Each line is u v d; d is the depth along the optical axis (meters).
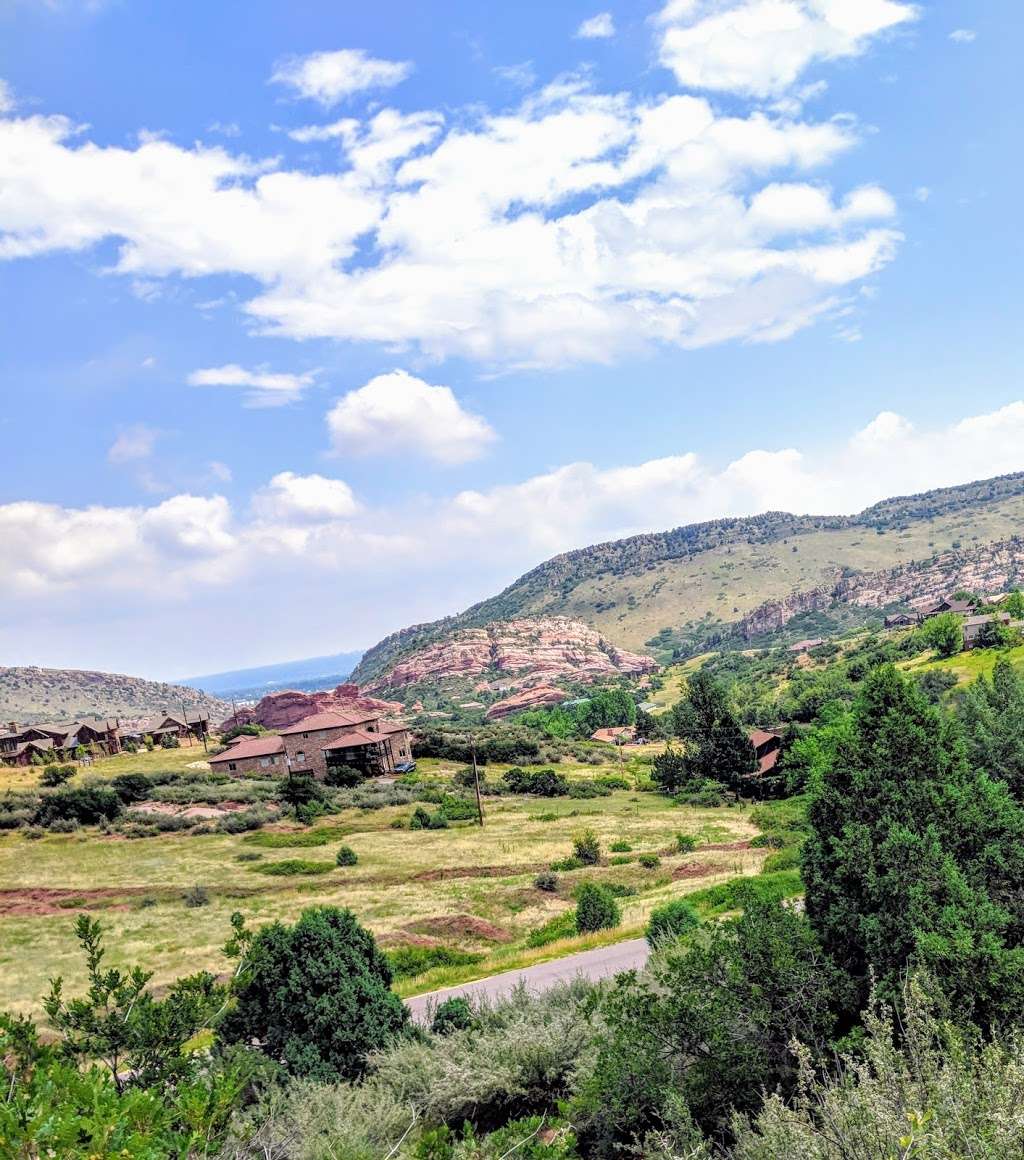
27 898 46.06
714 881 39.25
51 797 69.50
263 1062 13.64
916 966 9.48
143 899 44.75
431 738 112.50
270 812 70.81
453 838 62.94
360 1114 11.51
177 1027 8.42
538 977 24.67
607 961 25.11
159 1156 4.82
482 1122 12.57
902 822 11.28
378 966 16.41
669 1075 9.88
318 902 43.56
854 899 11.05
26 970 32.97
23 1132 4.62
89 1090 5.11
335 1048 14.79
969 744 16.58
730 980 10.27
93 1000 8.45
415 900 42.78
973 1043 7.73
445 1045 13.94
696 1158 7.59
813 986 10.03
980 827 11.30
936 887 10.33
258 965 14.88
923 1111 6.18
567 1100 11.77
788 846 48.38
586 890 31.88
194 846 60.78
